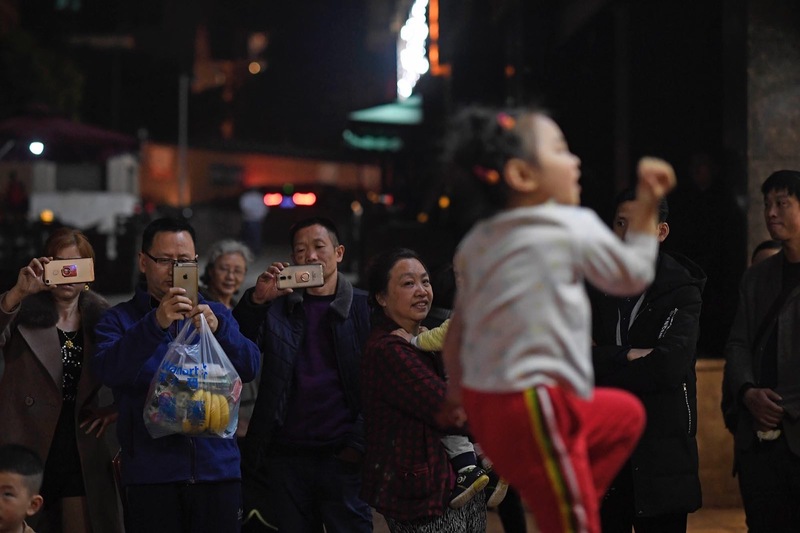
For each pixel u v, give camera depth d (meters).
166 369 4.56
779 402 5.12
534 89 12.95
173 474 4.75
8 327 5.17
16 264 19.38
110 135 27.00
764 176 7.65
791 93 7.70
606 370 4.86
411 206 22.11
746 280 5.48
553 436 2.76
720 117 10.37
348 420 5.29
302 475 5.28
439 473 4.44
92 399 5.29
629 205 4.94
